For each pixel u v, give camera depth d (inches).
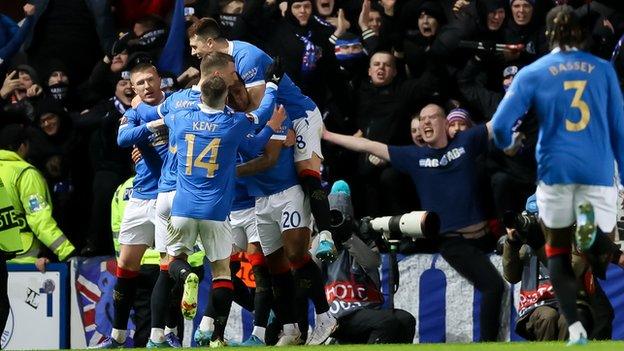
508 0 1391.5
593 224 802.8
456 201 1282.0
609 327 1112.8
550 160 823.1
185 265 1018.7
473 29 1381.6
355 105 1408.7
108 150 1375.5
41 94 1486.2
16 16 1664.6
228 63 1031.6
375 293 1142.3
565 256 829.8
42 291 1349.7
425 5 1419.8
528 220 1012.5
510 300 1258.0
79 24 1541.6
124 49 1449.3
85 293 1346.0
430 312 1282.0
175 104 1029.8
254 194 1109.7
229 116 1007.0
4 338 1349.7
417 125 1321.4
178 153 1014.4
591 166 818.2
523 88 828.0
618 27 1403.8
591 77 824.9
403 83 1390.3
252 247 1136.8
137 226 1133.1
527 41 1380.4
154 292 1087.0
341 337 1138.7
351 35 1423.5
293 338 1117.7
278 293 1118.4
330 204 1142.3
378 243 1218.6
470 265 1256.2
